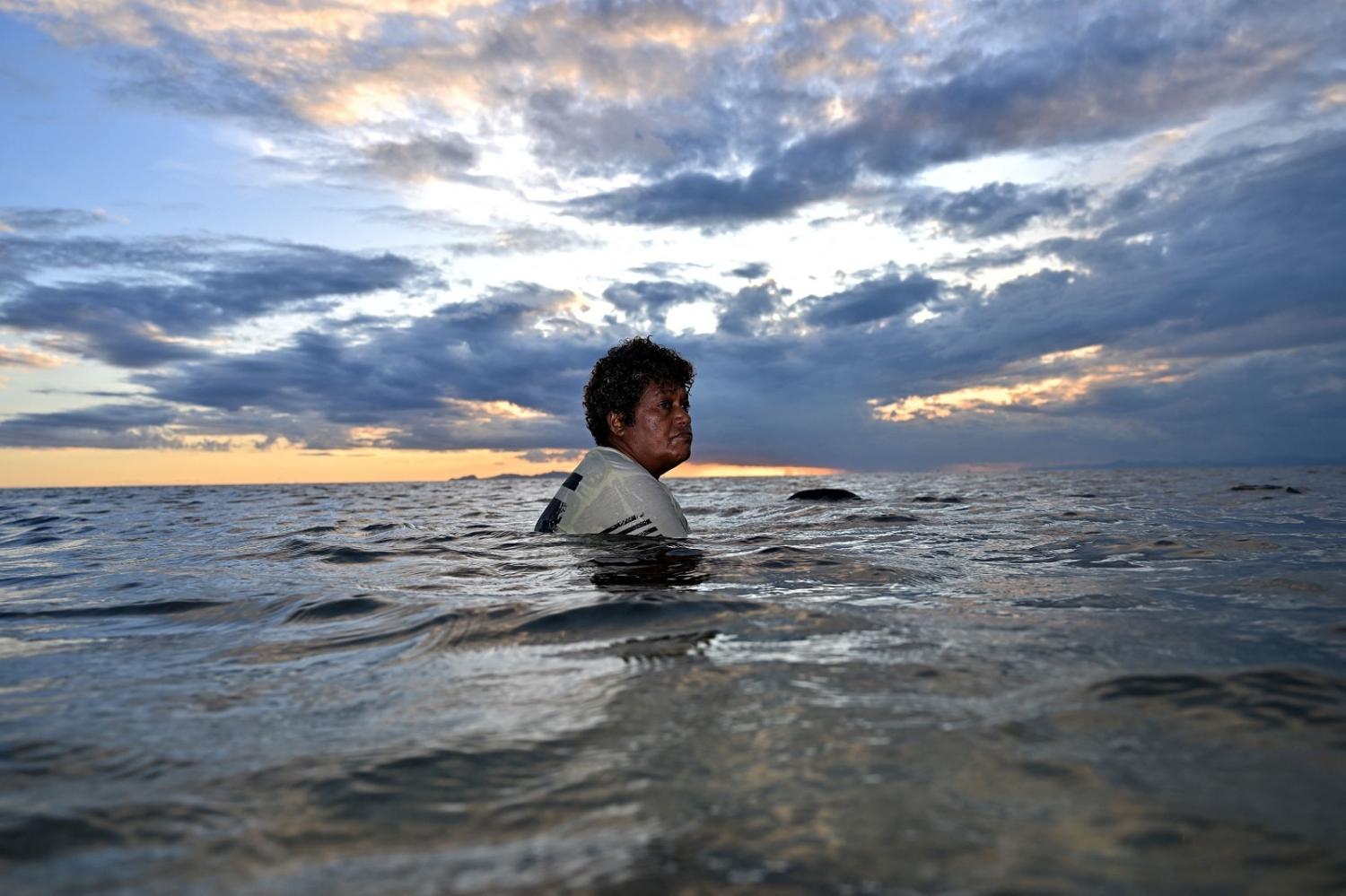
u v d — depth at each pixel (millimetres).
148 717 1254
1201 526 4988
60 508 13148
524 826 813
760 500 11219
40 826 836
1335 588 2416
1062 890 660
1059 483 19719
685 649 1571
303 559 3881
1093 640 1629
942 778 903
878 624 1800
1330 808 812
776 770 933
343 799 893
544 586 2539
